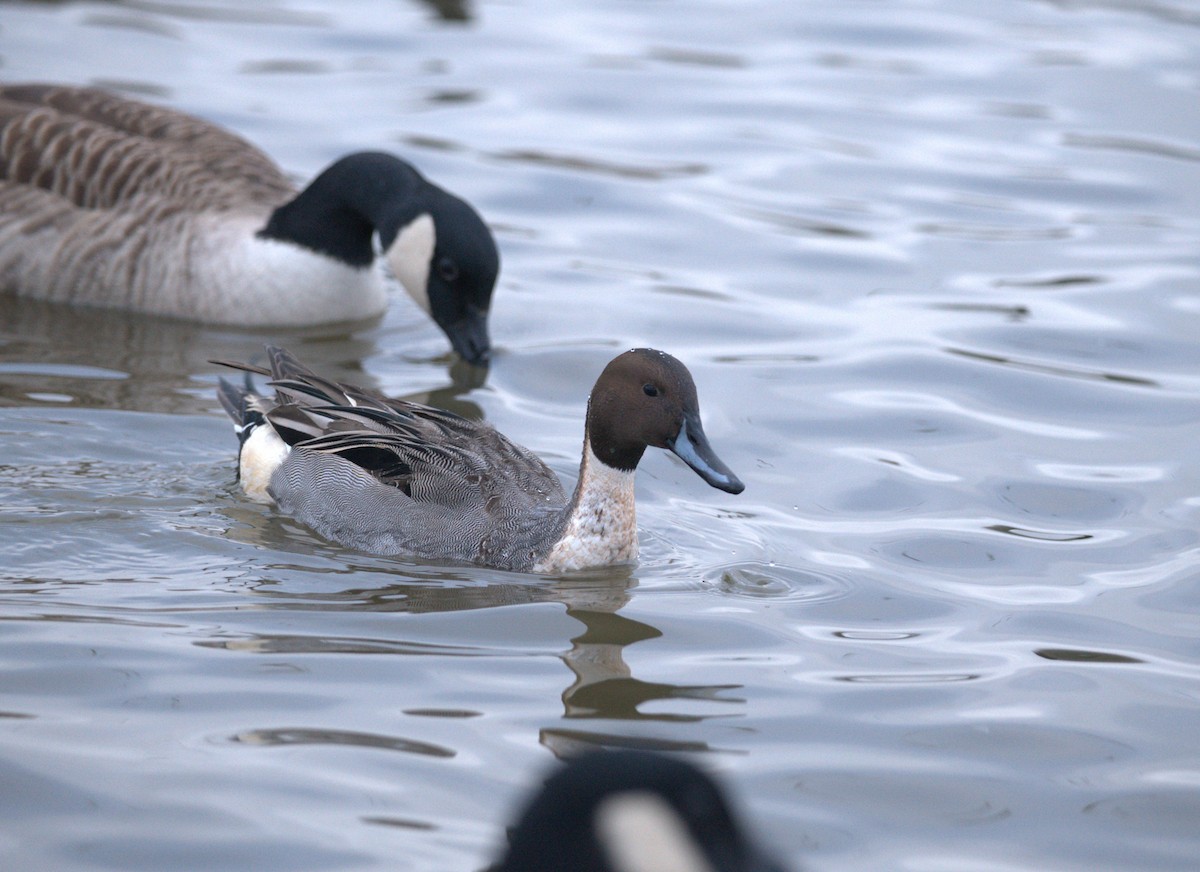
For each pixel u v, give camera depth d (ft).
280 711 30.09
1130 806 28.04
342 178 53.93
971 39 88.22
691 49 85.20
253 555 38.19
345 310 55.21
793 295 57.26
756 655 33.55
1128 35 89.20
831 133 73.82
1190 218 65.21
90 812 26.48
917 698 31.71
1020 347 52.95
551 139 71.67
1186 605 36.40
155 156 55.31
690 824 13.30
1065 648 34.24
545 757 28.63
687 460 37.22
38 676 30.94
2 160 55.36
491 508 39.17
